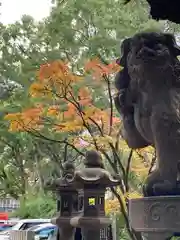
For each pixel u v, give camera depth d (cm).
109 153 1310
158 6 425
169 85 465
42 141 1770
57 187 785
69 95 1066
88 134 1191
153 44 467
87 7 1427
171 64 466
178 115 457
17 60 1728
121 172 1162
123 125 495
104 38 1327
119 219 1420
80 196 710
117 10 1402
